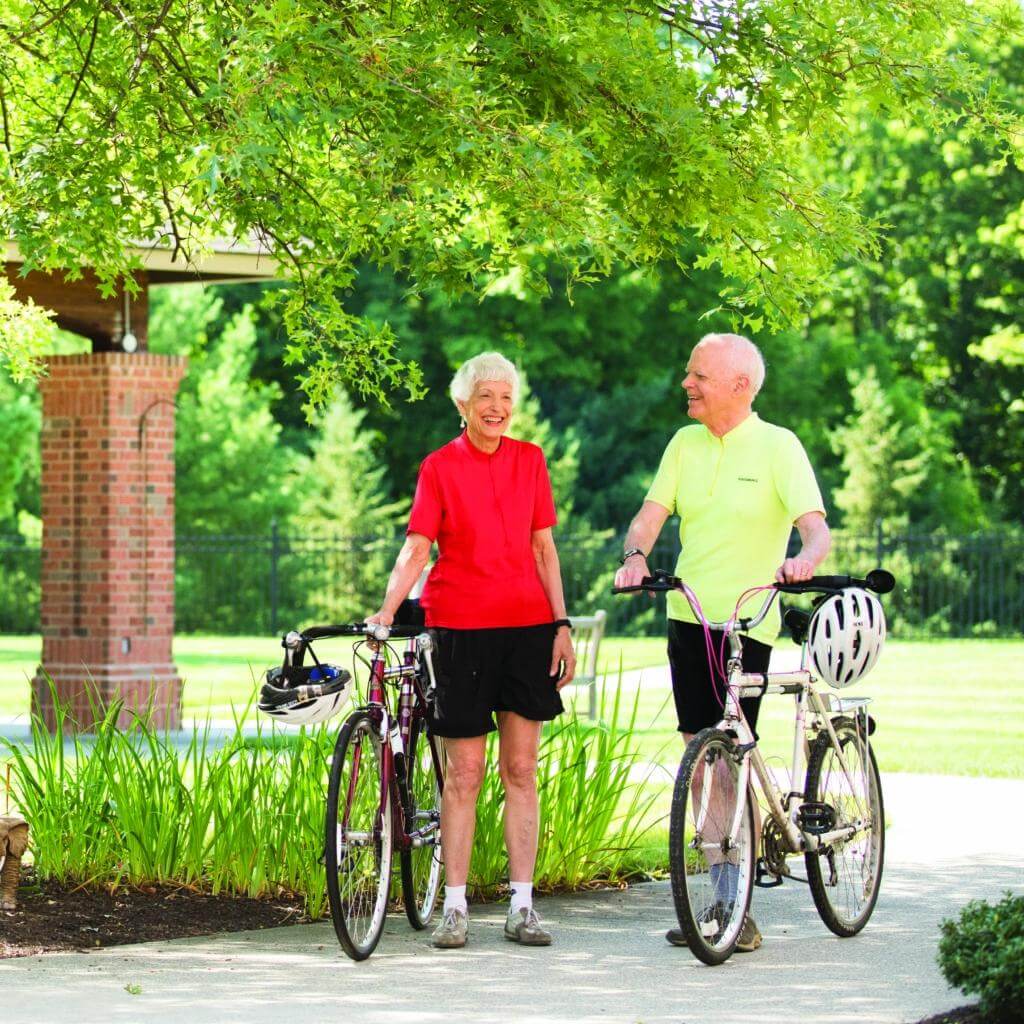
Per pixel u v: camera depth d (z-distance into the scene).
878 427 50.25
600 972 8.08
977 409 58.09
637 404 51.56
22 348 14.25
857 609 8.30
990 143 10.80
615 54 9.32
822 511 8.83
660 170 9.54
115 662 19.33
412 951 8.57
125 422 19.44
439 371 53.31
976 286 56.97
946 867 11.06
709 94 9.91
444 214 10.10
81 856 9.84
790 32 9.70
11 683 27.59
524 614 8.75
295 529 47.34
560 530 46.75
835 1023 7.07
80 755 10.21
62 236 9.88
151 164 10.00
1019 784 15.07
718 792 8.45
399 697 8.92
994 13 10.33
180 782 9.95
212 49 8.76
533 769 8.91
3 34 11.19
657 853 11.41
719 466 9.02
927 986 7.78
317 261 11.30
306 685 8.33
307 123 8.88
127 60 10.38
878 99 10.09
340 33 8.82
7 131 11.55
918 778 15.51
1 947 8.43
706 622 8.60
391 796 8.67
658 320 53.66
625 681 26.17
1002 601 43.97
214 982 7.82
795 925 9.30
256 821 9.81
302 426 55.84
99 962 8.20
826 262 10.59
